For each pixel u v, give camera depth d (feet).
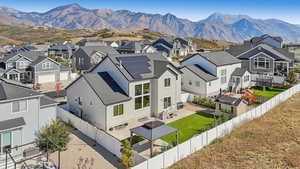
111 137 70.38
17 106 67.62
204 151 69.72
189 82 133.59
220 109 101.24
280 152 68.59
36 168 61.87
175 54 360.69
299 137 77.71
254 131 83.15
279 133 81.20
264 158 65.51
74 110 99.55
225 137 78.64
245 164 62.69
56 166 62.44
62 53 323.37
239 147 71.92
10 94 66.64
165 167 61.00
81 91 94.68
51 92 142.92
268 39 231.91
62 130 71.77
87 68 222.28
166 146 70.03
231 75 145.48
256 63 176.76
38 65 169.17
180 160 64.64
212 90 131.75
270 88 149.79
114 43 384.27
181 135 82.02
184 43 409.49
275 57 169.17
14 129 66.03
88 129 80.94
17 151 67.72
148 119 97.60
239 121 86.63
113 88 93.35
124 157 58.59
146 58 110.63
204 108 112.57
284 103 116.06
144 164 55.98
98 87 89.97
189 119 98.07
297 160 64.03
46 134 68.69
